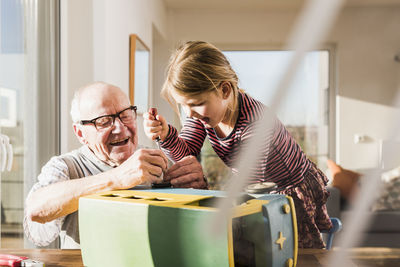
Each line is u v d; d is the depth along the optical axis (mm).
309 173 1052
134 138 1114
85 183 811
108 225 558
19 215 1728
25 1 1806
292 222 538
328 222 1029
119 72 2668
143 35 3516
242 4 4824
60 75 2209
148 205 513
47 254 710
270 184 593
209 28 5078
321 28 69
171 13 5039
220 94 873
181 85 847
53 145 2045
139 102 3205
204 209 465
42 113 1945
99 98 1058
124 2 2793
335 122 5164
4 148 1620
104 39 2332
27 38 1822
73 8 2316
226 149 1007
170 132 1073
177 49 916
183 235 480
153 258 514
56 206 823
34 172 1845
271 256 488
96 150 1086
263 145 107
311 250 689
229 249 445
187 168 865
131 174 759
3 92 1618
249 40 5074
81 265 639
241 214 454
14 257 637
